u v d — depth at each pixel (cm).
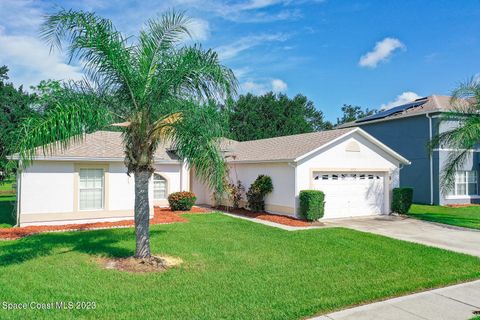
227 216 1695
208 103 835
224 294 658
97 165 1500
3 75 2650
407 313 592
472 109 1588
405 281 747
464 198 2358
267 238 1180
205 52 842
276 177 1736
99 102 838
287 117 4416
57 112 731
